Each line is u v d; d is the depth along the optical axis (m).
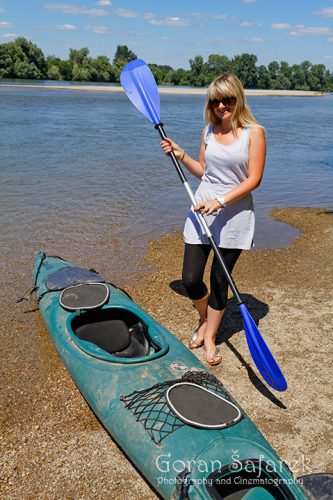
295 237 7.64
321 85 126.56
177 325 4.64
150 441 2.62
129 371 3.09
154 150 15.11
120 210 8.73
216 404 2.68
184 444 2.52
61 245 6.87
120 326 3.82
